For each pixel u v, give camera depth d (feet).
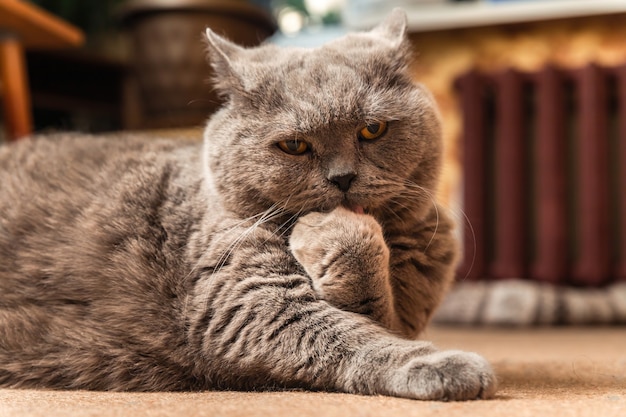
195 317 1.84
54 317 1.93
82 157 2.18
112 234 1.96
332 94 1.85
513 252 4.22
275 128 1.86
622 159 4.17
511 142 4.23
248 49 2.07
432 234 2.01
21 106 2.98
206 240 1.88
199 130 3.61
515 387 1.83
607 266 4.15
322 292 1.78
